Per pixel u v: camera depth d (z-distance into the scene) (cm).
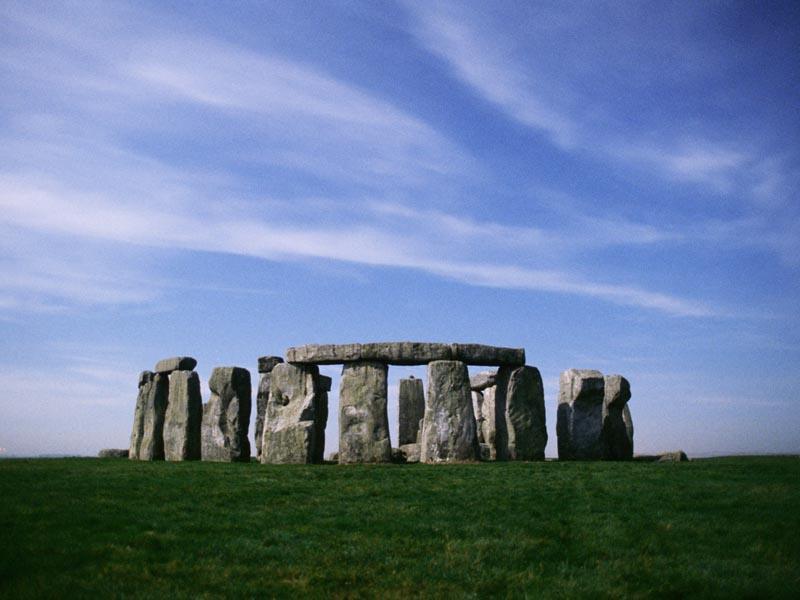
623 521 1362
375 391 2412
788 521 1323
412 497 1567
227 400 2612
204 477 1844
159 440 2802
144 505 1456
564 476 1848
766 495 1528
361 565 1135
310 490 1642
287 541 1238
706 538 1252
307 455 2350
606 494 1586
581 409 2652
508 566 1141
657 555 1181
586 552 1198
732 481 1722
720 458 2672
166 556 1145
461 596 1027
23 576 1039
